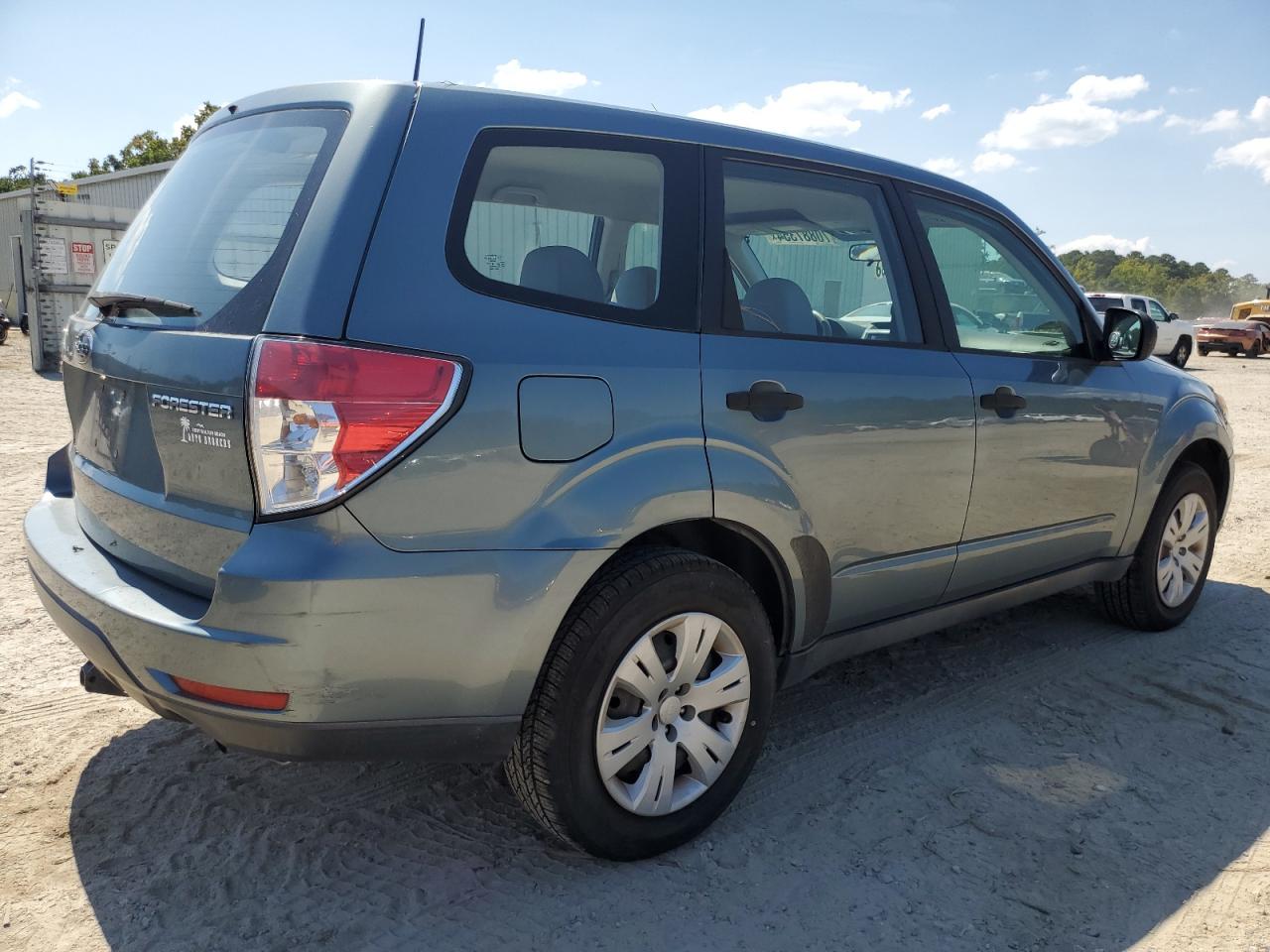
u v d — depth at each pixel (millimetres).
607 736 2426
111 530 2551
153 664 2176
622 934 2309
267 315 2092
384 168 2211
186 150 2898
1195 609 4766
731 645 2660
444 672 2184
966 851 2678
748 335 2744
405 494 2090
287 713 2074
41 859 2543
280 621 2016
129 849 2598
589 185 2566
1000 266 3625
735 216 2830
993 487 3391
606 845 2486
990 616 4641
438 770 3055
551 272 2434
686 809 2623
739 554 2855
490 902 2412
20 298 22547
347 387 2025
